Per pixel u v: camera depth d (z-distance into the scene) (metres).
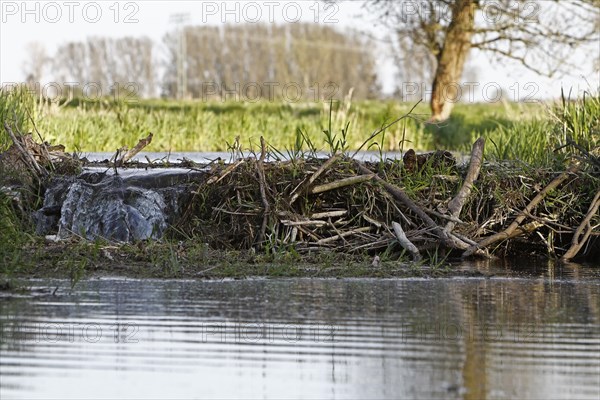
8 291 13.66
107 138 40.47
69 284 14.30
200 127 44.62
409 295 13.92
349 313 12.39
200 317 11.99
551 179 20.66
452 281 15.50
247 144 43.88
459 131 47.66
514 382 9.26
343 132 20.22
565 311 12.80
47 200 19.80
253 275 15.55
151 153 35.03
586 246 19.59
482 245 18.59
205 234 18.67
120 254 16.78
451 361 10.02
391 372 9.60
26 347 10.42
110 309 12.42
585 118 24.62
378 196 19.11
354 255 17.78
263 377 9.40
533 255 19.70
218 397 8.75
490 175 20.30
